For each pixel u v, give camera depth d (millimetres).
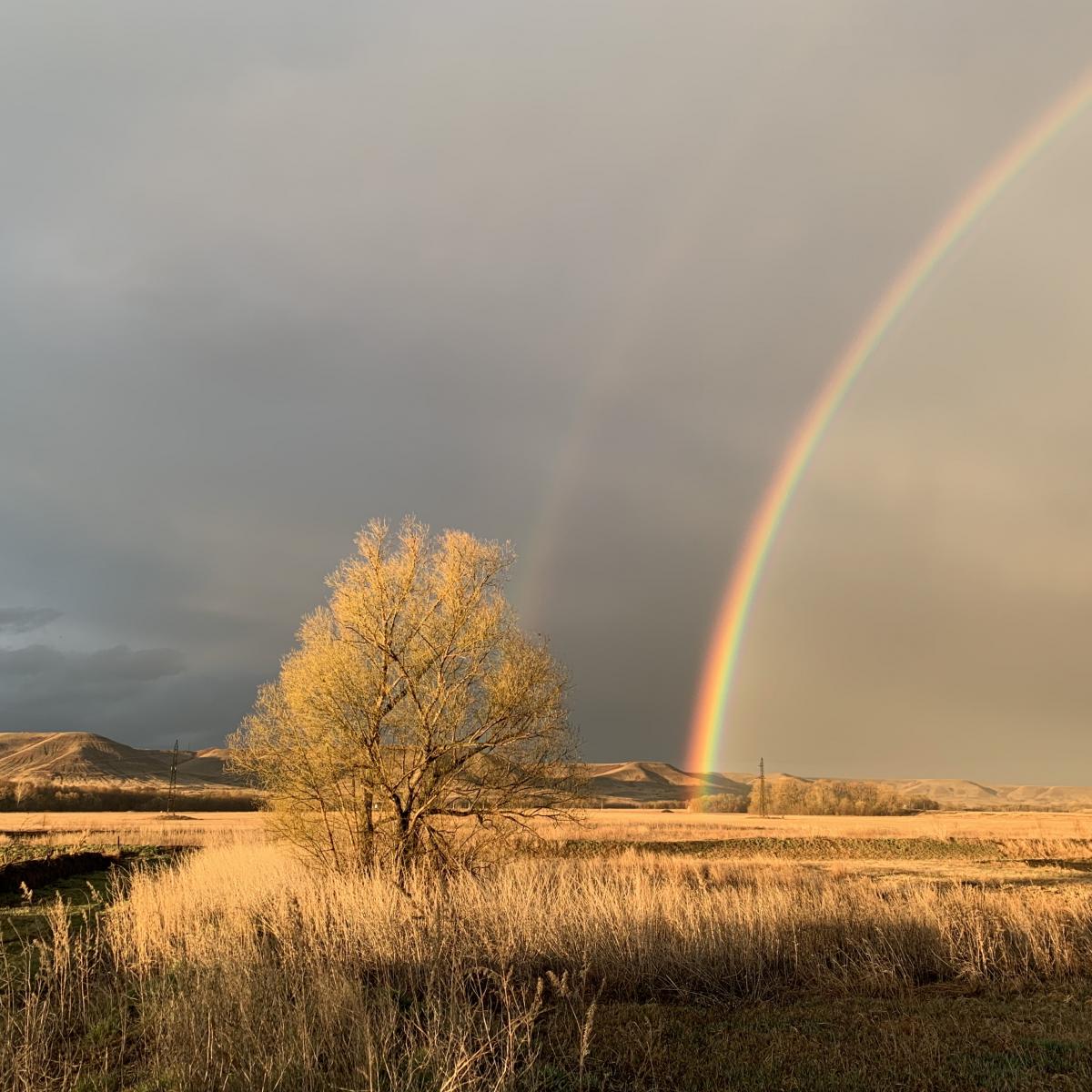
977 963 14203
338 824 24109
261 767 24875
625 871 29500
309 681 24250
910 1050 9805
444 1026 8945
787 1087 8734
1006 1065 9281
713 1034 10586
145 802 116688
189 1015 8453
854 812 127250
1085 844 49969
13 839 45344
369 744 23828
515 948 13273
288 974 10648
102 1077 7930
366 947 13000
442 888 19188
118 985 11125
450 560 25000
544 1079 8461
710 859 41188
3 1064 7754
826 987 13172
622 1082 8734
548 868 23281
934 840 54438
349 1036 8492
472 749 24016
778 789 131125
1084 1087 8656
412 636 24359
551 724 24641
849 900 16828
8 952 13258
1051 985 13258
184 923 13664
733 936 13883
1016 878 33562
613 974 13156
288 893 16609
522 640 25297
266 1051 8094
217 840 45594
